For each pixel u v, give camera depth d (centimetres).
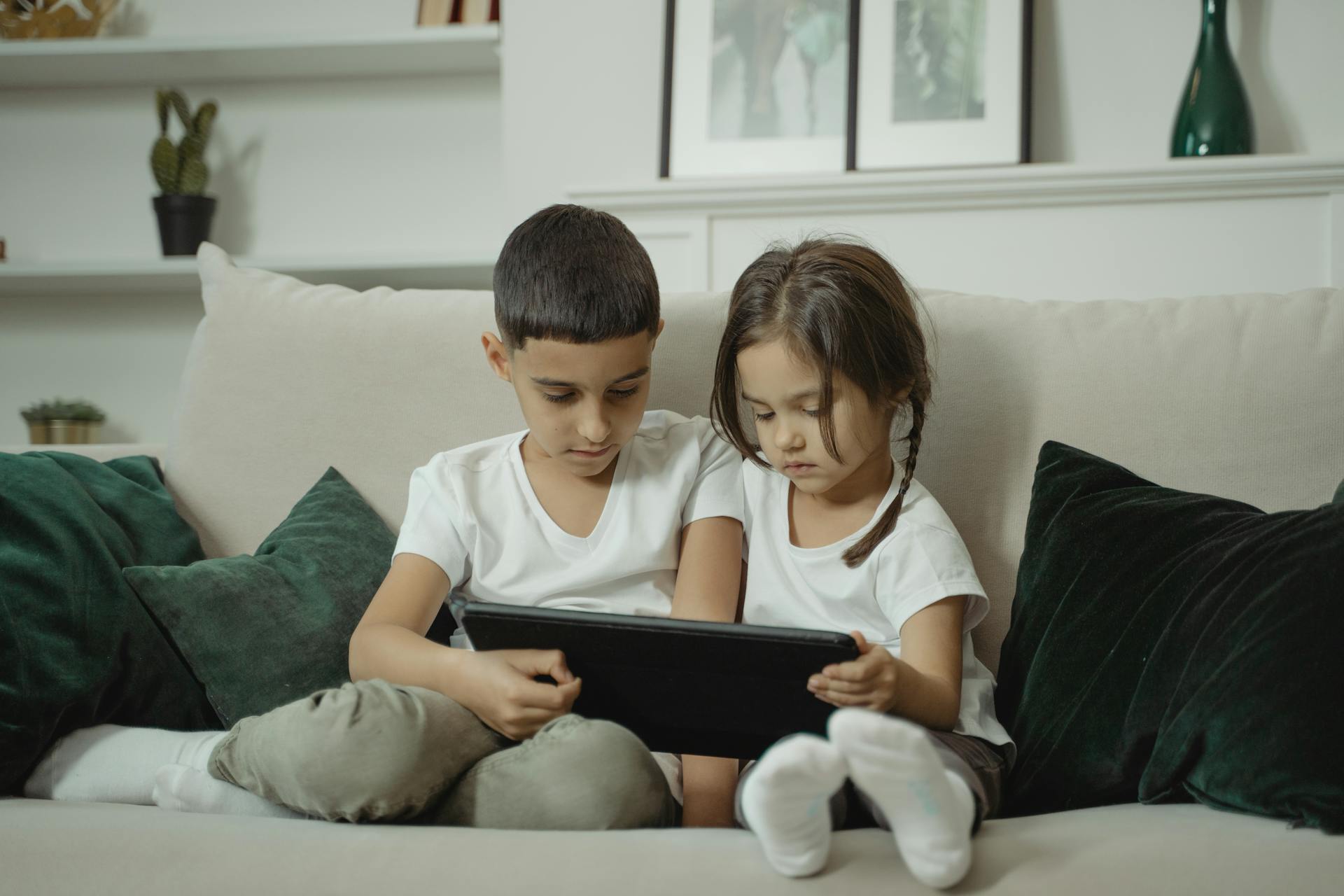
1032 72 231
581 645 87
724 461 123
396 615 109
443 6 256
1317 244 208
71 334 279
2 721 98
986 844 76
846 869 72
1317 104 225
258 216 277
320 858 75
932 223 220
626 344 106
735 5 237
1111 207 214
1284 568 89
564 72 245
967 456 127
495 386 136
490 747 92
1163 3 230
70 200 279
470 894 70
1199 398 123
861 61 231
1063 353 128
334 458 138
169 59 262
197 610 112
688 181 223
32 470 118
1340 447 119
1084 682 100
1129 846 75
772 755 68
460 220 273
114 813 85
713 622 83
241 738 93
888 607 108
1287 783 81
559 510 118
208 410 142
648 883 70
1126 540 105
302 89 276
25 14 262
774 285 106
